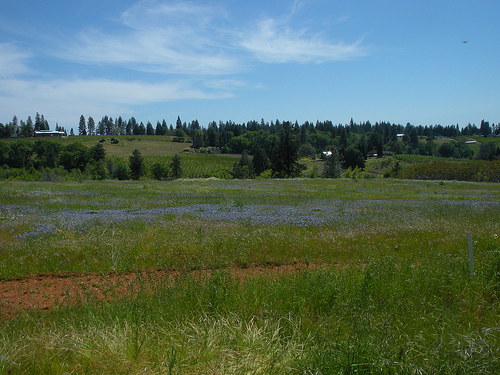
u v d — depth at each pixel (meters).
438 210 15.98
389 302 5.32
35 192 23.94
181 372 3.37
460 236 10.23
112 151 158.88
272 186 39.28
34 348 3.60
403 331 4.48
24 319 4.50
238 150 179.50
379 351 3.58
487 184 46.12
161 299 5.04
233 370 3.38
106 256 7.82
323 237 9.91
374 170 115.88
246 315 4.65
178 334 4.07
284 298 5.23
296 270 6.69
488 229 11.02
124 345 3.77
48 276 6.99
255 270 7.48
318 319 4.72
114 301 5.01
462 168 65.75
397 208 17.67
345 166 117.06
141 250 8.27
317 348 3.66
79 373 3.40
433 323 4.67
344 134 186.88
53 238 8.99
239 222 12.38
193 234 9.73
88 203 18.91
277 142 85.81
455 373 3.38
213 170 125.00
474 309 5.29
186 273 6.30
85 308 4.77
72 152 105.00
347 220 13.35
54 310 4.96
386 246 9.29
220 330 4.07
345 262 8.07
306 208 17.92
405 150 181.75
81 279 6.84
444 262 7.06
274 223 12.41
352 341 3.81
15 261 7.36
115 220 12.14
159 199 22.16
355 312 4.59
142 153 159.50
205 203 20.16
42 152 105.25
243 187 36.56
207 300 4.96
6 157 99.94
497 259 6.93
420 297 5.52
